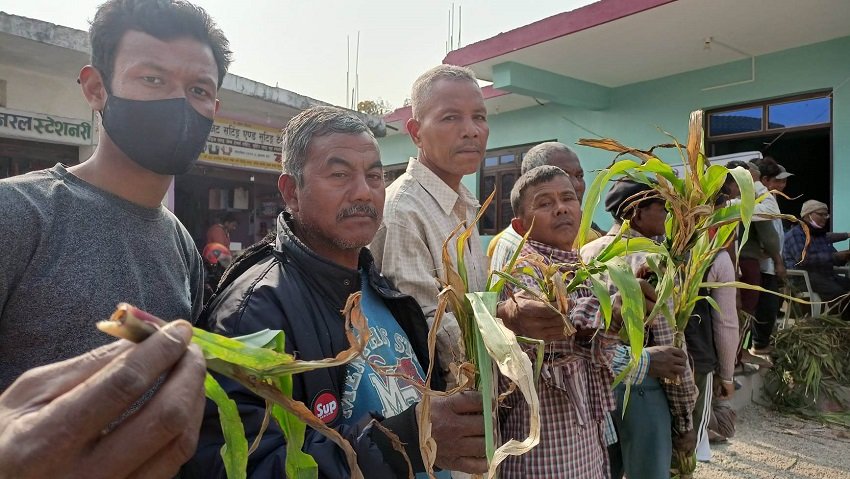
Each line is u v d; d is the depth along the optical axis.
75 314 1.04
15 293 1.00
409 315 1.49
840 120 5.69
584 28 5.55
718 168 1.53
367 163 1.35
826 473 3.44
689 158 1.54
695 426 2.76
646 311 1.64
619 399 2.33
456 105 1.95
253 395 1.02
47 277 1.02
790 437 4.03
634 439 2.33
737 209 1.55
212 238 5.75
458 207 2.01
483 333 0.94
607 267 1.29
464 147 1.96
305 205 1.35
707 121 6.81
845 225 5.69
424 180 1.88
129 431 0.53
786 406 4.62
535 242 1.98
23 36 3.69
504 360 0.88
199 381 0.57
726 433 3.93
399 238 1.70
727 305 2.79
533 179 2.03
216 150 5.67
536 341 1.23
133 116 1.14
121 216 1.16
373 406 1.25
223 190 6.42
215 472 0.95
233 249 6.45
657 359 2.08
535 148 3.02
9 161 4.45
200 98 1.22
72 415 0.49
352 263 1.41
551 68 6.85
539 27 5.94
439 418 1.11
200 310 1.44
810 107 5.98
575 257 2.00
